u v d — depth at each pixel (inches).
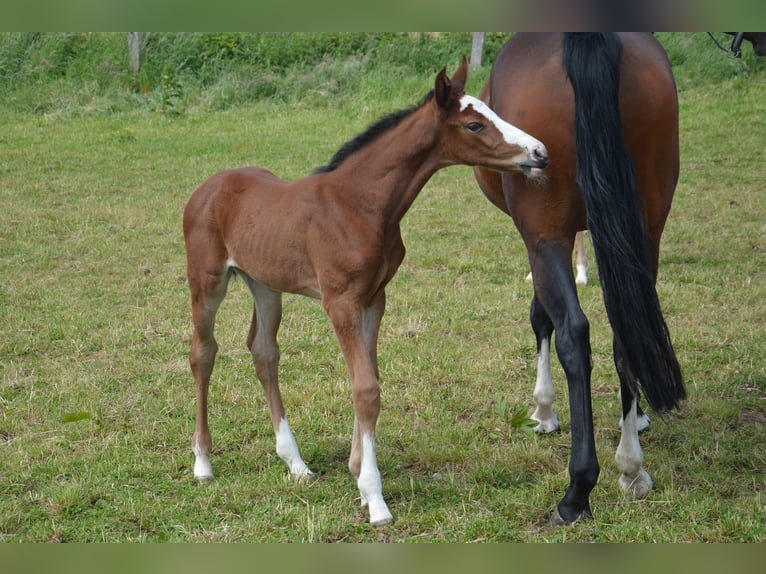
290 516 151.1
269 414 195.2
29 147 484.1
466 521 146.6
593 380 210.1
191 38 639.8
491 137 143.4
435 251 314.7
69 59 626.2
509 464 168.7
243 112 572.1
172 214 364.8
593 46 138.6
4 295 271.1
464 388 207.2
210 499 157.1
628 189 138.4
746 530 139.9
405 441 180.7
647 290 139.5
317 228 149.6
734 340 226.8
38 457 174.9
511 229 343.3
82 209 369.4
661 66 152.1
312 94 591.5
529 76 151.3
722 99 546.9
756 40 193.3
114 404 200.1
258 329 168.6
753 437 177.2
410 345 231.6
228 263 164.4
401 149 148.6
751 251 302.2
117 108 577.6
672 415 188.2
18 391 207.9
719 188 385.1
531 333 238.7
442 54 636.7
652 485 156.6
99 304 266.4
